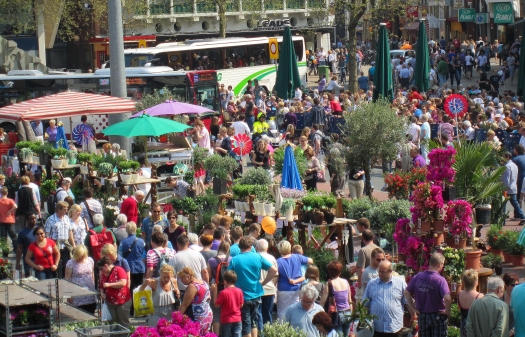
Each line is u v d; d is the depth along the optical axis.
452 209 15.02
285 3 72.69
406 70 49.66
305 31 71.81
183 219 20.00
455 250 14.73
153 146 24.05
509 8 55.31
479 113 31.44
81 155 22.98
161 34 68.44
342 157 22.92
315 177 22.69
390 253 17.92
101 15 56.97
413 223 15.16
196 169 23.11
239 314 13.08
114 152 23.59
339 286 13.24
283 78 38.38
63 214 17.12
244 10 71.19
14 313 11.51
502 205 19.48
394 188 19.41
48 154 23.70
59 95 25.06
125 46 54.53
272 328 11.09
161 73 38.44
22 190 20.16
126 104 24.95
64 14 55.81
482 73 47.16
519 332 11.38
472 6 69.62
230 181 21.44
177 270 13.79
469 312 11.53
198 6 69.12
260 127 31.62
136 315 13.38
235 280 13.09
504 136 28.23
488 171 18.44
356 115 22.83
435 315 12.61
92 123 36.19
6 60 48.44
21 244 16.47
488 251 18.23
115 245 16.11
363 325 12.55
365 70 66.81
